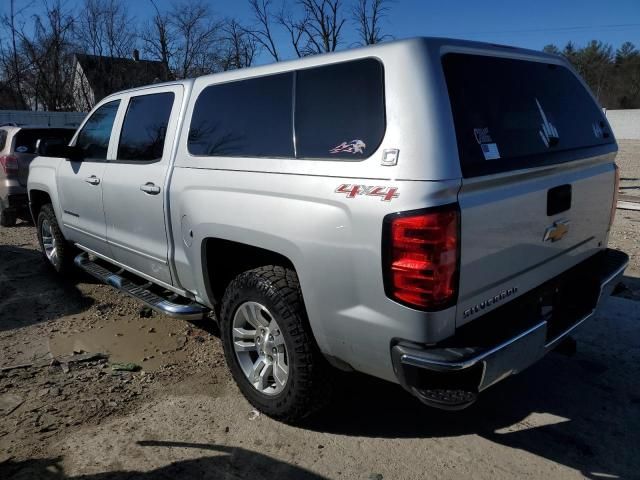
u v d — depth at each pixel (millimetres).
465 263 2354
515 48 2992
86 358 3932
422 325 2309
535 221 2713
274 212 2799
